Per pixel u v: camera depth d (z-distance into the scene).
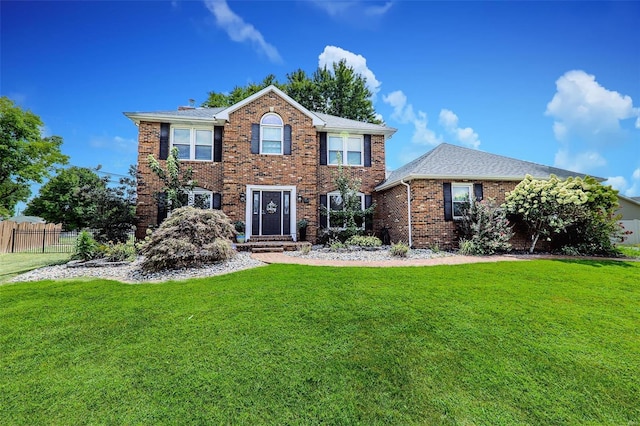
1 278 8.07
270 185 14.24
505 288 6.44
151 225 13.07
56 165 21.72
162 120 13.86
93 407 2.85
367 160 15.91
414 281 6.97
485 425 2.62
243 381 3.22
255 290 6.30
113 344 4.06
